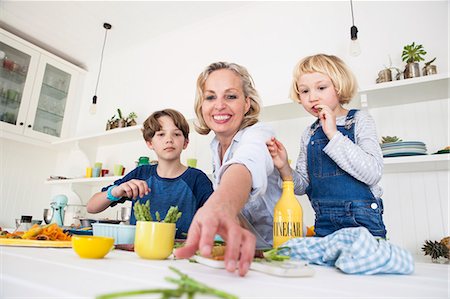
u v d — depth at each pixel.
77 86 3.23
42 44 3.04
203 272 0.44
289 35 2.23
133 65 3.04
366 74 1.85
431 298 0.33
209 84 0.96
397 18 1.84
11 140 2.85
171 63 2.79
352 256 0.51
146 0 2.43
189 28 2.76
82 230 1.02
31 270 0.40
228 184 0.54
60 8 2.54
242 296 0.31
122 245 0.73
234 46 2.47
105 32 2.84
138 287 0.32
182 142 1.42
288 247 0.60
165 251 0.57
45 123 2.90
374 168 0.85
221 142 1.03
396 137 1.52
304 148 1.17
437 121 1.58
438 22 1.71
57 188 3.04
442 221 1.48
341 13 2.04
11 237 0.79
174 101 2.68
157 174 1.43
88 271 0.41
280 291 0.34
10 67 2.66
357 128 1.00
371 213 0.92
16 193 2.82
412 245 1.53
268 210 0.91
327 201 1.01
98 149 2.97
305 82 1.07
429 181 1.55
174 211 0.64
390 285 0.40
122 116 2.92
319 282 0.41
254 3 2.43
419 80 1.42
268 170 0.71
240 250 0.42
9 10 2.58
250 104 1.00
